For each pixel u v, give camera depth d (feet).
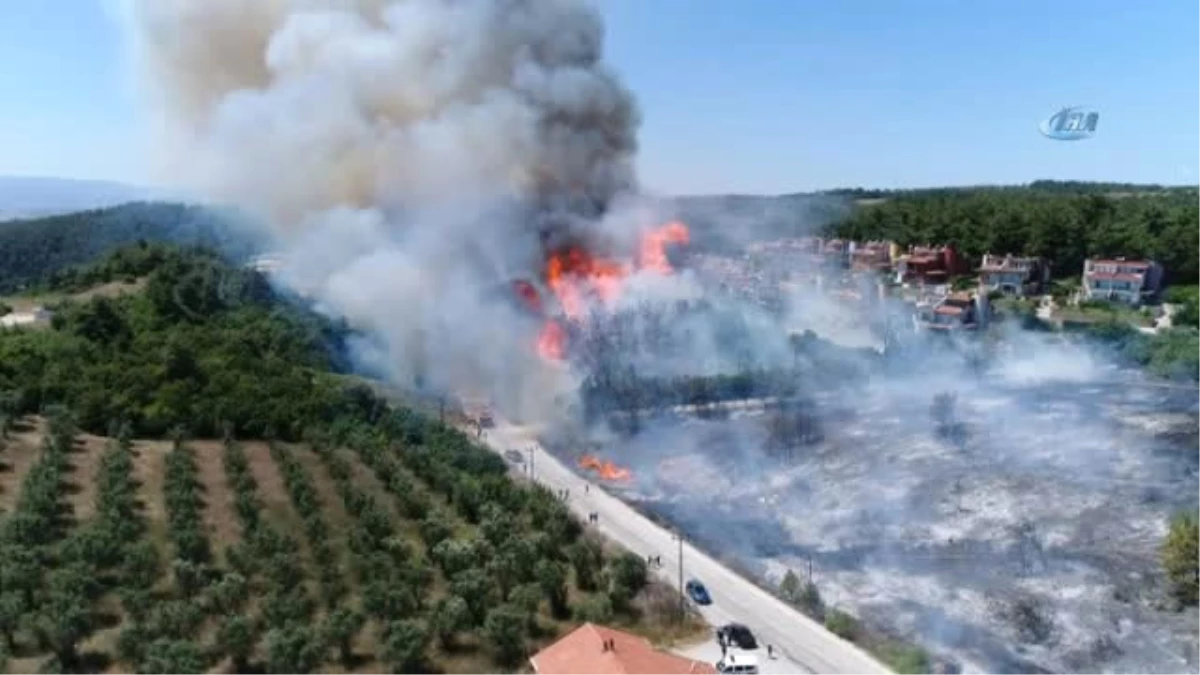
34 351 307.78
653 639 202.39
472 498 256.73
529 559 217.15
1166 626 218.79
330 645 178.40
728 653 193.98
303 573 208.64
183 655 162.40
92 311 332.60
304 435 300.61
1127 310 529.45
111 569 199.82
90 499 235.20
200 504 242.78
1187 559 238.89
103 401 288.51
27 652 171.01
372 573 205.16
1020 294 588.09
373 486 266.98
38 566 188.03
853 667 193.06
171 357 309.83
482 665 183.11
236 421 298.15
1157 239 577.84
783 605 222.89
